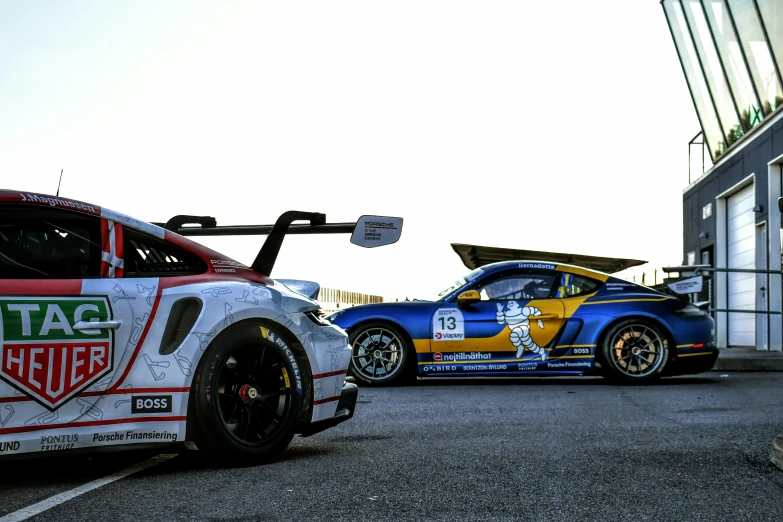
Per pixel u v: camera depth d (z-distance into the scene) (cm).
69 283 375
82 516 307
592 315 861
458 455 432
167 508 319
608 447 453
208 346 396
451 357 862
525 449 448
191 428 393
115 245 393
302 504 326
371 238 467
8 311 355
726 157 1638
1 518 304
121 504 326
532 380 923
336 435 507
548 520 305
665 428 522
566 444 464
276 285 444
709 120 1775
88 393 371
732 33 1560
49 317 364
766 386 812
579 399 698
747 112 1548
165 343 389
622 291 876
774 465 403
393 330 866
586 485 360
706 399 692
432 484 362
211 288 407
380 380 862
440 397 731
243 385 407
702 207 1798
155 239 407
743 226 1585
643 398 702
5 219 373
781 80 1377
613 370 853
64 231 384
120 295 383
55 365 362
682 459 418
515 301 871
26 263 370
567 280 880
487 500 333
